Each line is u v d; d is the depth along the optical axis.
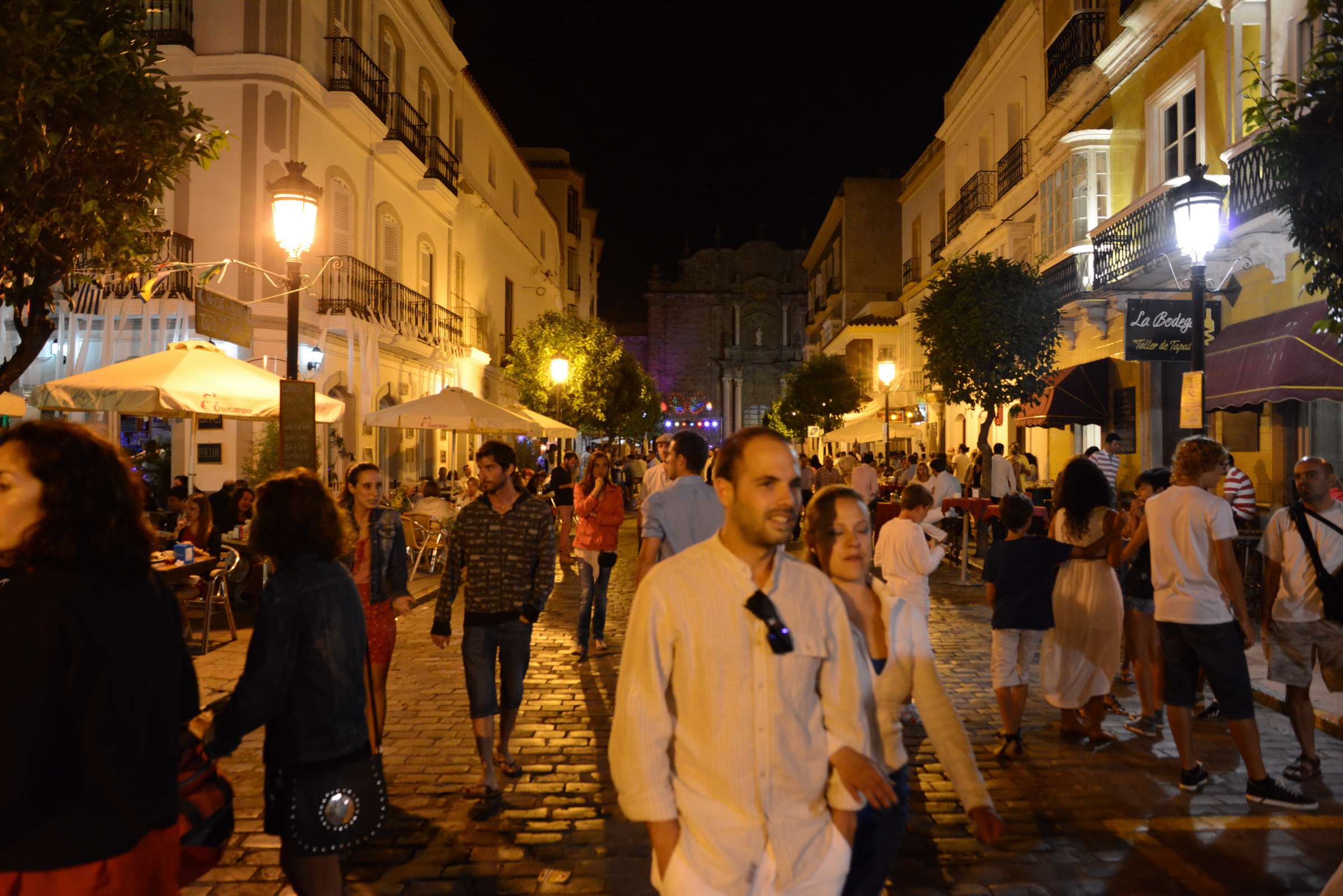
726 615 2.13
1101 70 16.97
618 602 11.92
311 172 17.70
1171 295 14.81
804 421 41.25
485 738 4.87
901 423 31.69
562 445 24.83
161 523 12.28
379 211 21.06
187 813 2.63
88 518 2.06
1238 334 12.00
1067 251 17.08
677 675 2.15
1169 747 5.69
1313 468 5.02
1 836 1.92
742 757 2.09
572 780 5.14
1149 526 5.04
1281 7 11.04
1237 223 11.13
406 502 16.78
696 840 2.08
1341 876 3.08
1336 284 5.29
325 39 18.48
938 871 3.95
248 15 16.73
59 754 1.99
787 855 2.06
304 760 2.94
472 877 3.91
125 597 2.10
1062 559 5.58
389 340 20.81
